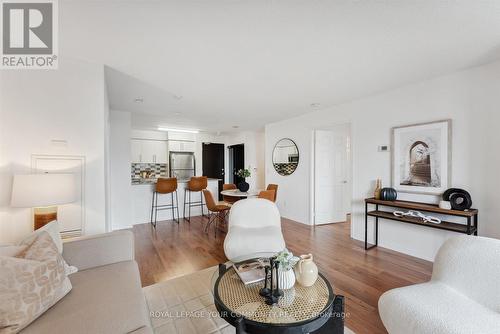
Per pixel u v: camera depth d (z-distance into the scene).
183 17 1.59
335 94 3.35
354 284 2.25
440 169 2.70
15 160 1.93
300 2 1.46
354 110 3.68
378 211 3.23
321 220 4.73
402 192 3.07
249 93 3.29
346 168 5.07
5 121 1.91
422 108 2.87
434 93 2.75
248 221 2.72
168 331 1.61
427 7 1.51
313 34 1.82
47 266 1.25
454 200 2.49
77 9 1.50
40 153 2.01
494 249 1.30
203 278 2.38
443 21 1.66
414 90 2.94
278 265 1.43
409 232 3.02
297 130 4.90
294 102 3.77
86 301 1.27
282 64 2.36
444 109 2.67
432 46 2.02
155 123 5.59
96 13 1.54
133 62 2.29
